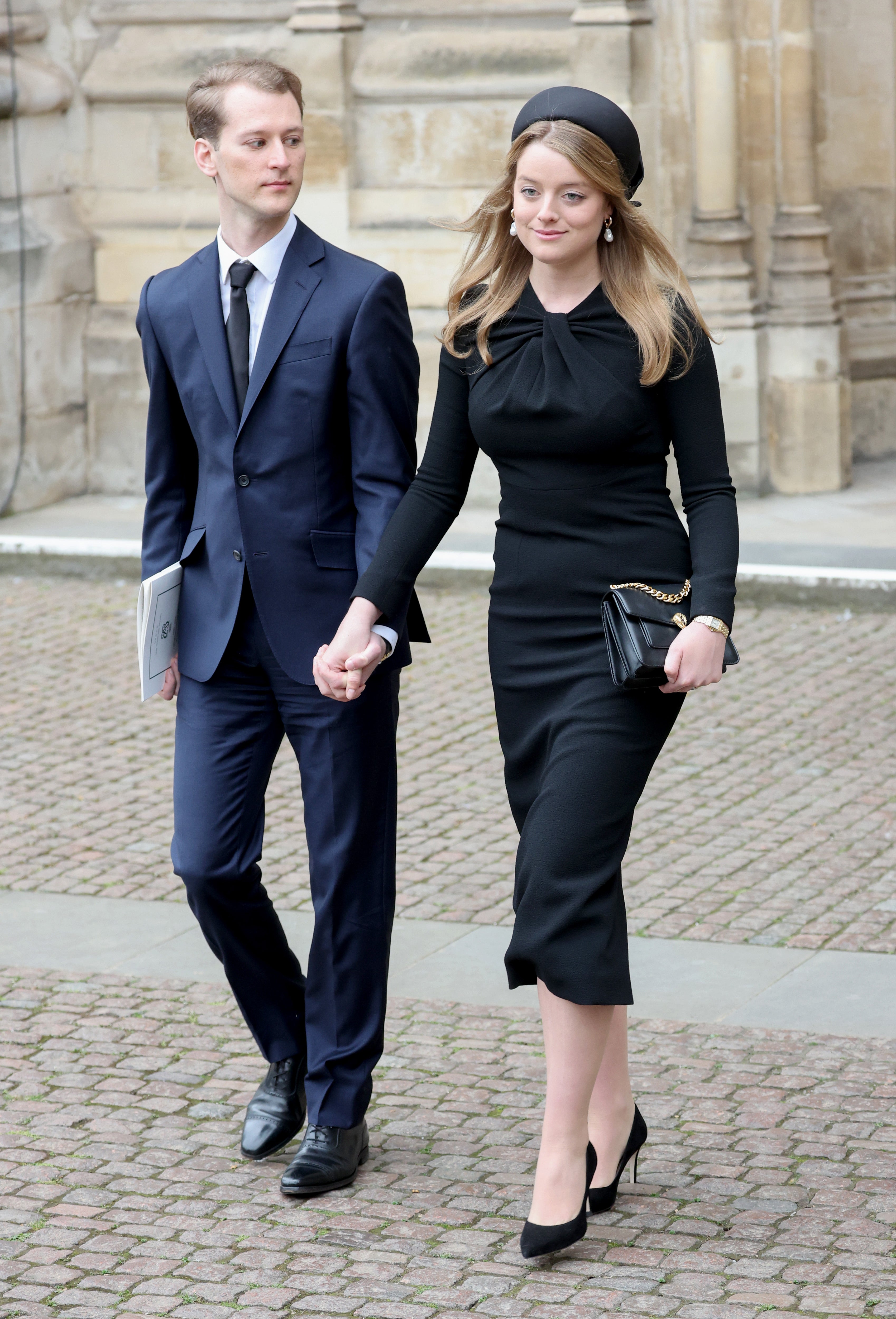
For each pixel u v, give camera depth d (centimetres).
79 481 1914
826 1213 584
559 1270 554
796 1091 680
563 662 552
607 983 532
